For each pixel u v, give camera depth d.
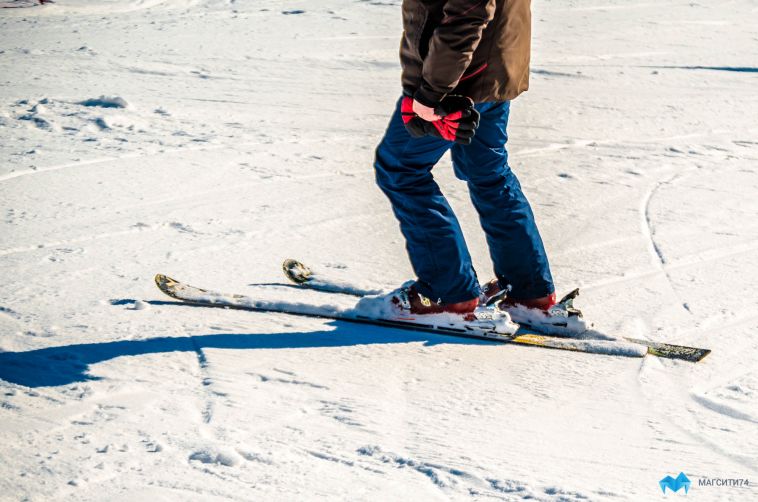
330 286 5.29
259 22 23.61
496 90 4.12
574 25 23.88
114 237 6.32
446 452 3.23
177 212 7.11
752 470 3.17
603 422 3.59
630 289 5.53
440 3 3.83
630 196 8.25
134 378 3.83
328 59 17.78
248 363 4.08
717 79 16.56
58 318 4.61
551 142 10.98
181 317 4.70
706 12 26.56
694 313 5.11
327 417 3.51
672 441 3.42
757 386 4.04
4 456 3.04
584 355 4.44
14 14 25.11
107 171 8.54
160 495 2.79
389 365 4.17
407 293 4.69
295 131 11.12
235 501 2.78
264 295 5.16
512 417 3.61
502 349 4.48
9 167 8.54
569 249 6.43
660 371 4.22
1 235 6.27
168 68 16.19
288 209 7.34
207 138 10.38
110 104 12.13
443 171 9.15
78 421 3.37
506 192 4.61
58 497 2.76
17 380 3.77
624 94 14.84
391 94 14.38
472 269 4.61
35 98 12.51
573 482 3.03
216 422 3.39
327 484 2.93
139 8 27.16
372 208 7.46
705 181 9.04
